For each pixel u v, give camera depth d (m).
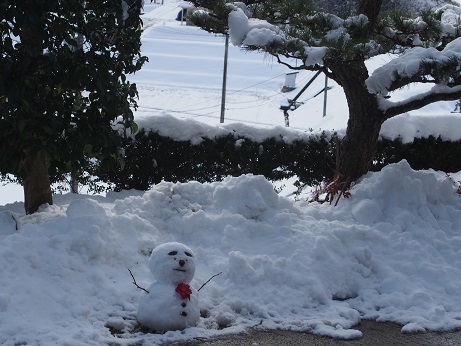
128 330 8.15
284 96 48.00
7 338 7.73
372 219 10.23
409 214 10.23
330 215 10.36
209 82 56.94
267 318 8.53
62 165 9.87
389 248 9.70
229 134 12.72
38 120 9.48
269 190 10.07
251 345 8.01
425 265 9.42
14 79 9.32
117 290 8.56
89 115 9.80
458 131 13.55
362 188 10.66
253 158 12.77
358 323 8.62
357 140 11.43
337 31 10.20
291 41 10.13
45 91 9.45
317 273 9.12
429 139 13.43
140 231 9.41
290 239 9.48
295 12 10.98
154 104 46.78
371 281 9.34
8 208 11.15
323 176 12.95
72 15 9.75
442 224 10.49
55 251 8.62
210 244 9.53
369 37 10.75
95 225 8.88
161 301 8.13
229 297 8.74
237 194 10.02
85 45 10.22
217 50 69.00
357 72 11.12
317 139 12.88
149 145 12.46
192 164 12.70
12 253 8.47
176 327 8.14
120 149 10.48
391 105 11.30
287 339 8.17
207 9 11.27
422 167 13.52
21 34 9.76
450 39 11.20
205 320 8.38
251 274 8.93
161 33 76.50
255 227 9.69
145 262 9.08
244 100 48.34
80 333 7.87
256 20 11.05
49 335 7.74
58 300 8.27
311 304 8.84
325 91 35.16
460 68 9.72
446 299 9.03
